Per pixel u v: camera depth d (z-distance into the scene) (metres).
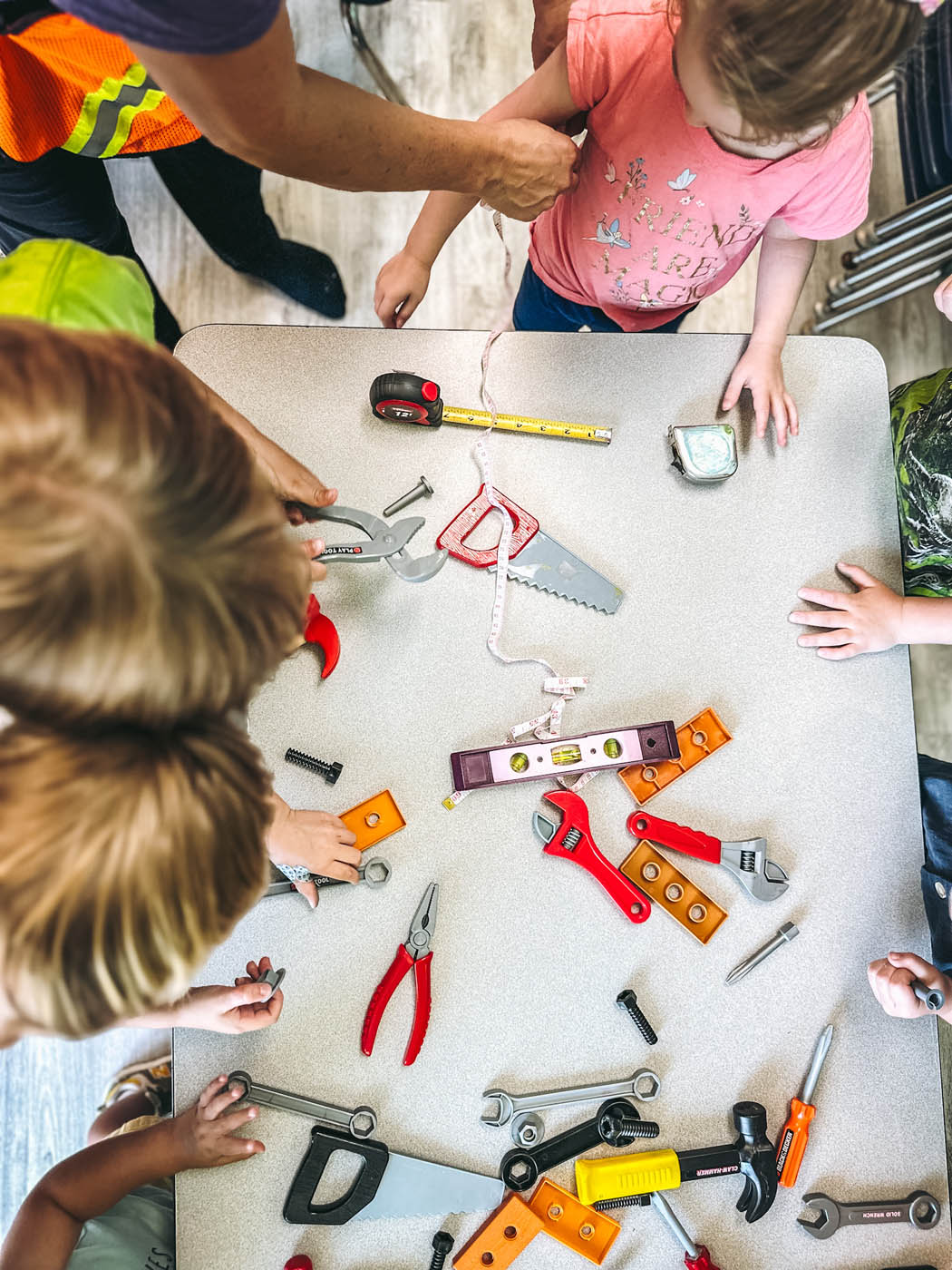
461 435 0.89
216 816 0.41
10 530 0.33
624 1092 0.82
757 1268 0.82
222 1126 0.76
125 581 0.35
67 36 0.80
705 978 0.84
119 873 0.38
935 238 1.42
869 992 0.86
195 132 1.02
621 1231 0.81
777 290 0.97
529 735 0.85
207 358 0.87
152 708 0.39
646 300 1.09
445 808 0.84
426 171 0.74
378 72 1.10
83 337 0.38
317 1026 0.80
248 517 0.40
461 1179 0.79
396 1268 0.79
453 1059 0.81
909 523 1.08
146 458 0.35
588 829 0.84
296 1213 0.77
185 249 1.56
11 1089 1.35
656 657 0.89
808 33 0.60
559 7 1.05
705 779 0.87
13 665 0.36
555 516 0.90
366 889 0.82
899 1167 0.84
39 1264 0.78
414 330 0.90
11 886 0.37
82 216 1.07
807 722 0.89
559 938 0.83
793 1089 0.84
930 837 0.94
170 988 0.43
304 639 0.84
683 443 0.89
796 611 0.90
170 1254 0.88
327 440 0.88
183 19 0.48
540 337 0.91
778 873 0.86
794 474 0.93
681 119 0.87
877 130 1.69
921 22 0.63
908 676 0.91
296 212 1.58
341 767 0.83
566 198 1.03
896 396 1.11
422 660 0.86
